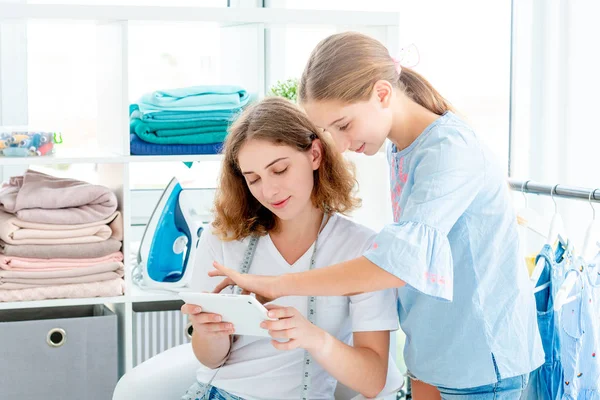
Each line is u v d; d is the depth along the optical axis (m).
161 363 1.89
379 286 1.52
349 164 1.87
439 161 1.59
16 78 2.86
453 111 1.71
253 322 1.58
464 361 1.70
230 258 1.84
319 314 1.78
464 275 1.68
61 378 2.37
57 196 2.33
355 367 1.65
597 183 2.28
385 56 1.66
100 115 2.63
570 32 2.33
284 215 1.72
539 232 2.06
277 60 3.19
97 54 2.62
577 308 1.83
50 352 2.35
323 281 1.54
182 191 2.46
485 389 1.71
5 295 2.27
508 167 2.70
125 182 2.37
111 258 2.37
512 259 1.68
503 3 2.70
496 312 1.68
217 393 1.80
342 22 2.30
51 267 2.31
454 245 1.68
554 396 1.84
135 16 2.23
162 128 2.38
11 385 2.33
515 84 2.65
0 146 2.32
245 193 1.82
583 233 2.31
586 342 1.84
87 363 2.39
